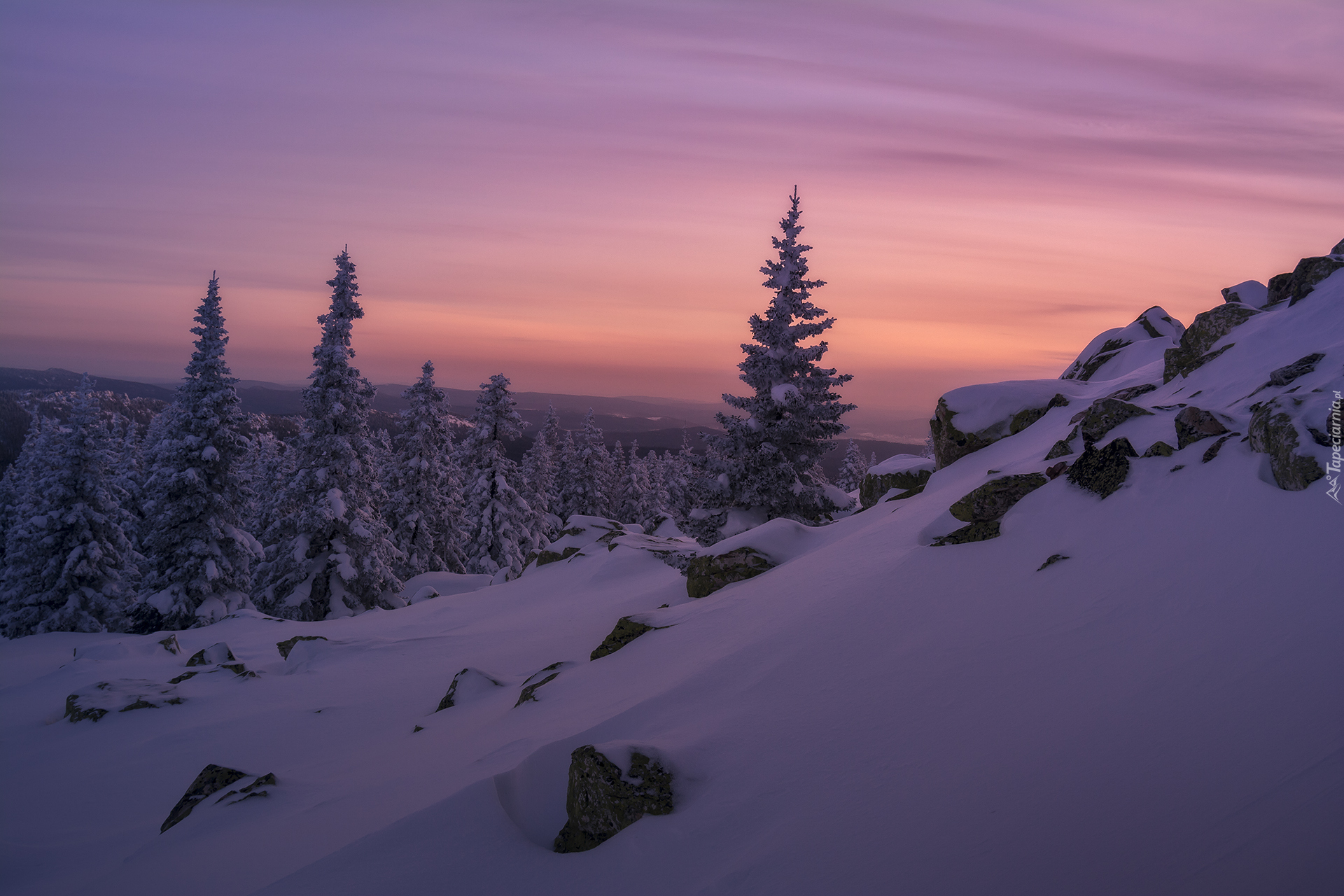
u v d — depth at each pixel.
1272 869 3.20
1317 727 3.96
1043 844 3.94
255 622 24.45
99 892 7.22
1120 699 5.04
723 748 6.34
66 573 31.81
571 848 5.71
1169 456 8.47
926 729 5.64
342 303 31.62
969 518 9.98
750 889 4.43
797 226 25.80
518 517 44.88
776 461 25.53
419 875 5.59
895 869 4.18
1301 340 9.88
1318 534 5.73
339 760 11.06
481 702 12.15
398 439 42.28
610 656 11.37
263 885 6.24
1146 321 17.98
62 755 12.28
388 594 33.91
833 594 9.58
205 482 31.22
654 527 31.92
